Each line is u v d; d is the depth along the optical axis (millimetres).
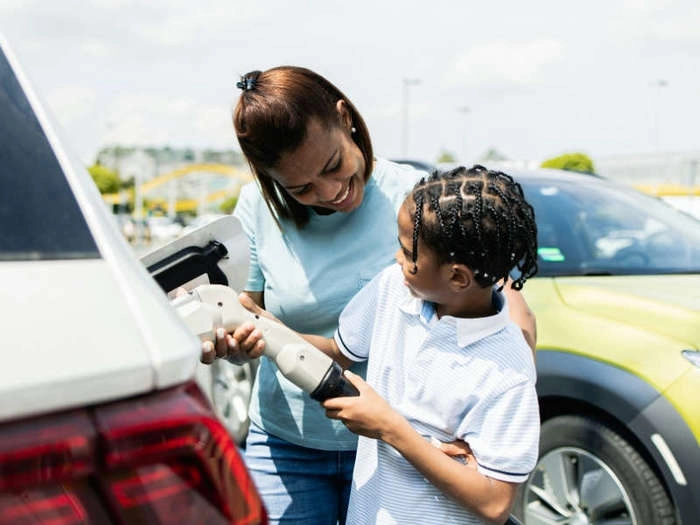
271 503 1845
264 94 1547
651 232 3479
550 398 2748
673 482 2340
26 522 745
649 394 2418
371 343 1596
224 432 853
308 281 1780
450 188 1329
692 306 2617
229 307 1415
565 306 2842
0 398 718
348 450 1838
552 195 3578
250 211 1854
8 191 900
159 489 797
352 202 1707
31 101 1023
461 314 1457
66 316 811
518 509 2803
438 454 1323
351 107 1685
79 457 756
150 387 815
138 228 34094
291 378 1370
